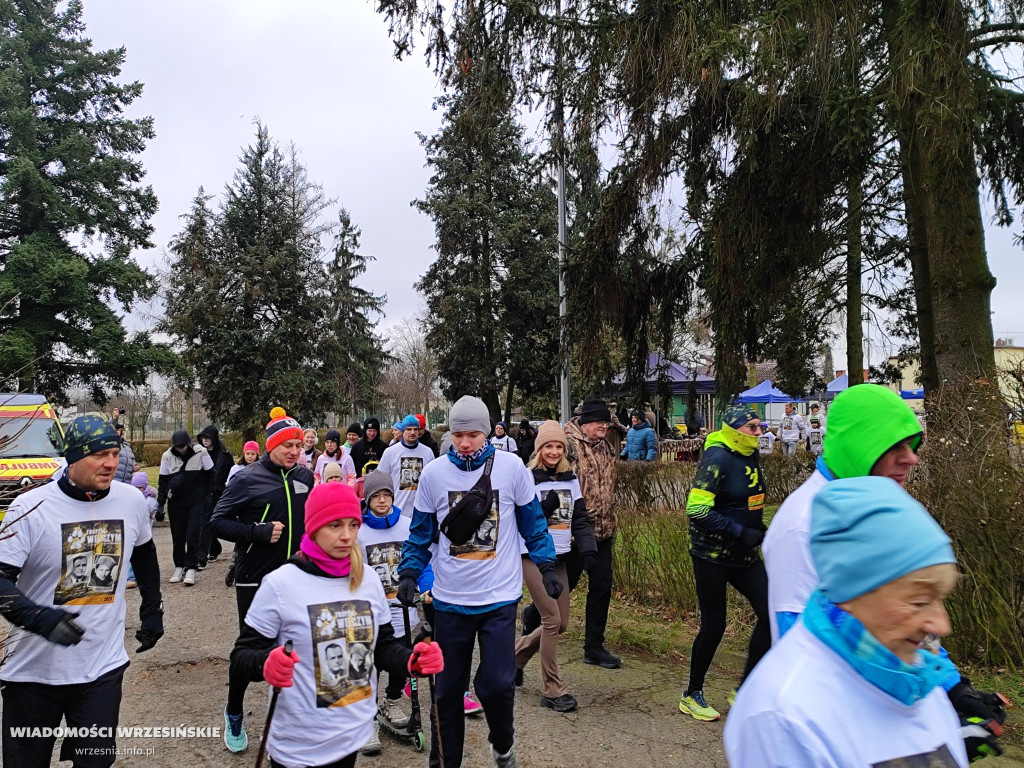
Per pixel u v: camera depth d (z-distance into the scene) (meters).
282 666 2.42
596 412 5.35
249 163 28.92
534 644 4.78
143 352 28.94
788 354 13.94
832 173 8.34
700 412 22.59
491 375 29.14
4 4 28.06
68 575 2.92
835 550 1.29
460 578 3.51
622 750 3.98
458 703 3.50
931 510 4.90
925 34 6.77
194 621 6.92
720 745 4.03
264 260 27.52
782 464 9.05
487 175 28.78
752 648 4.22
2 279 26.05
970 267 8.07
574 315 10.62
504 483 3.65
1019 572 4.59
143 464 29.02
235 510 4.51
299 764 2.57
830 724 1.24
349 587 2.76
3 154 28.19
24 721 2.82
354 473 9.66
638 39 8.12
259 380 27.39
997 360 7.81
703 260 9.91
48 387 28.62
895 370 14.03
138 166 30.91
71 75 29.23
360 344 42.78
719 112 8.20
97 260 29.19
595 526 5.29
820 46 7.24
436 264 30.20
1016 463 4.74
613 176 9.74
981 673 4.64
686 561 6.48
